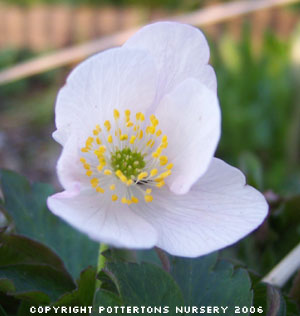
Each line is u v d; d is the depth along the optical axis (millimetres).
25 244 119
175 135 117
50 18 568
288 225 145
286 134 381
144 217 116
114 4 660
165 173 115
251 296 113
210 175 117
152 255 133
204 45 118
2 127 452
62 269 121
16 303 119
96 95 113
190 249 109
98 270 115
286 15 525
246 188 115
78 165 113
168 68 118
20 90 498
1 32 576
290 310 118
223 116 391
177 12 581
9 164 408
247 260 147
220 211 114
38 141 441
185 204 116
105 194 118
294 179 202
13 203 135
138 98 118
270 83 391
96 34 563
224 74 407
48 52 547
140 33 116
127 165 121
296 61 372
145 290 107
